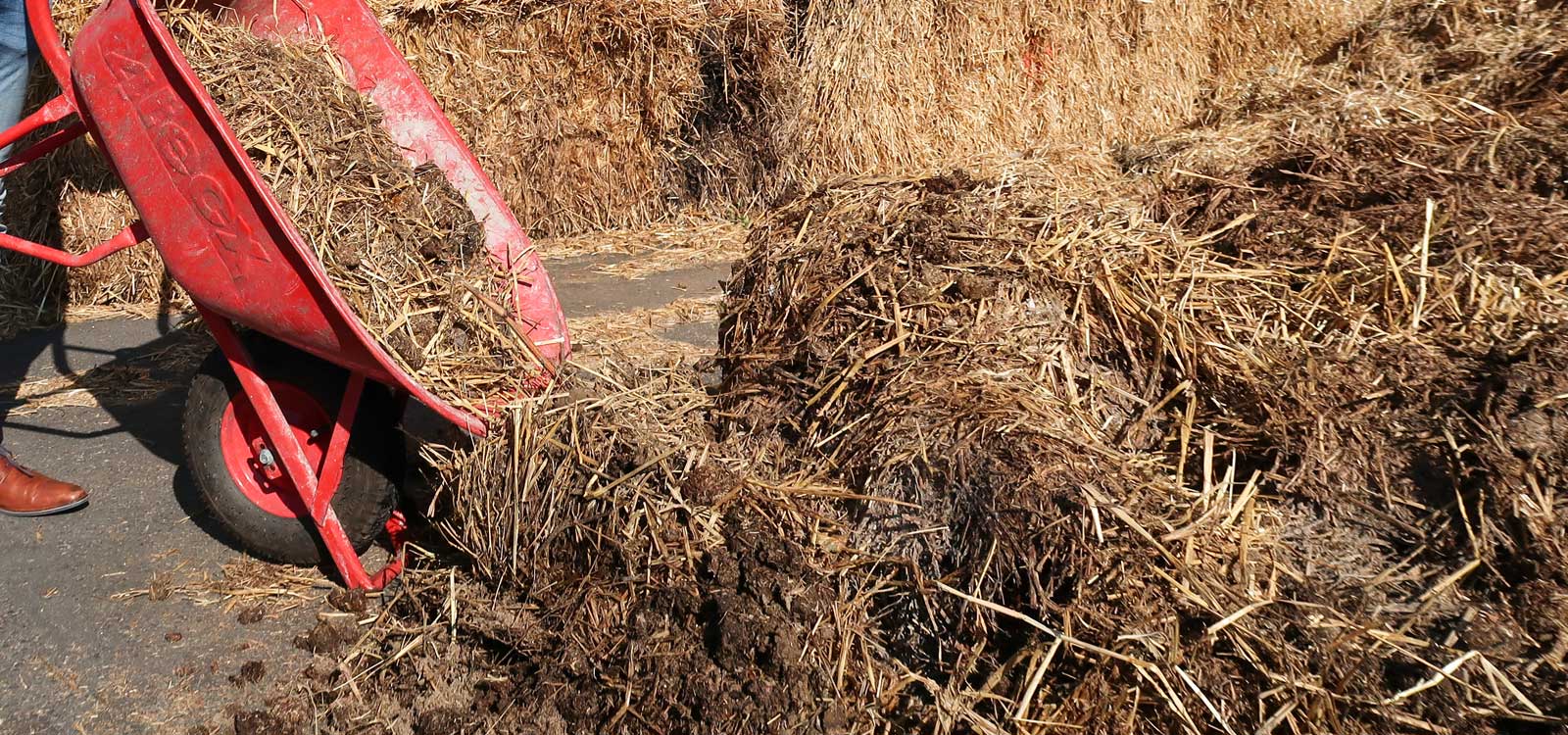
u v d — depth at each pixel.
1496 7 7.57
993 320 2.93
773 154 7.12
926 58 7.14
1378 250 3.12
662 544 2.70
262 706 2.81
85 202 5.97
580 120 7.05
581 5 6.71
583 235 7.21
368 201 3.25
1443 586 2.31
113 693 2.83
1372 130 4.11
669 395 3.30
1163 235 3.24
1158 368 2.87
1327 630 2.23
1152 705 2.21
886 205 3.30
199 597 3.27
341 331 2.73
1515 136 3.90
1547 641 2.18
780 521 2.73
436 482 3.42
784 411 3.10
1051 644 2.31
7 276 5.89
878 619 2.56
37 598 3.23
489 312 3.38
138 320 5.86
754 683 2.42
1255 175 3.77
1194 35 8.27
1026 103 7.59
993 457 2.56
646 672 2.56
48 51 2.94
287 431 3.12
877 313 3.03
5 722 2.70
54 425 4.43
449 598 2.92
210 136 2.59
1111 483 2.49
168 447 4.25
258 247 2.70
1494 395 2.51
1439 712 2.09
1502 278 2.99
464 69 6.75
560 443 2.96
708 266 6.41
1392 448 2.58
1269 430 2.65
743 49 6.92
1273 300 3.02
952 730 2.34
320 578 3.40
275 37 3.59
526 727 2.60
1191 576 2.31
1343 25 8.98
